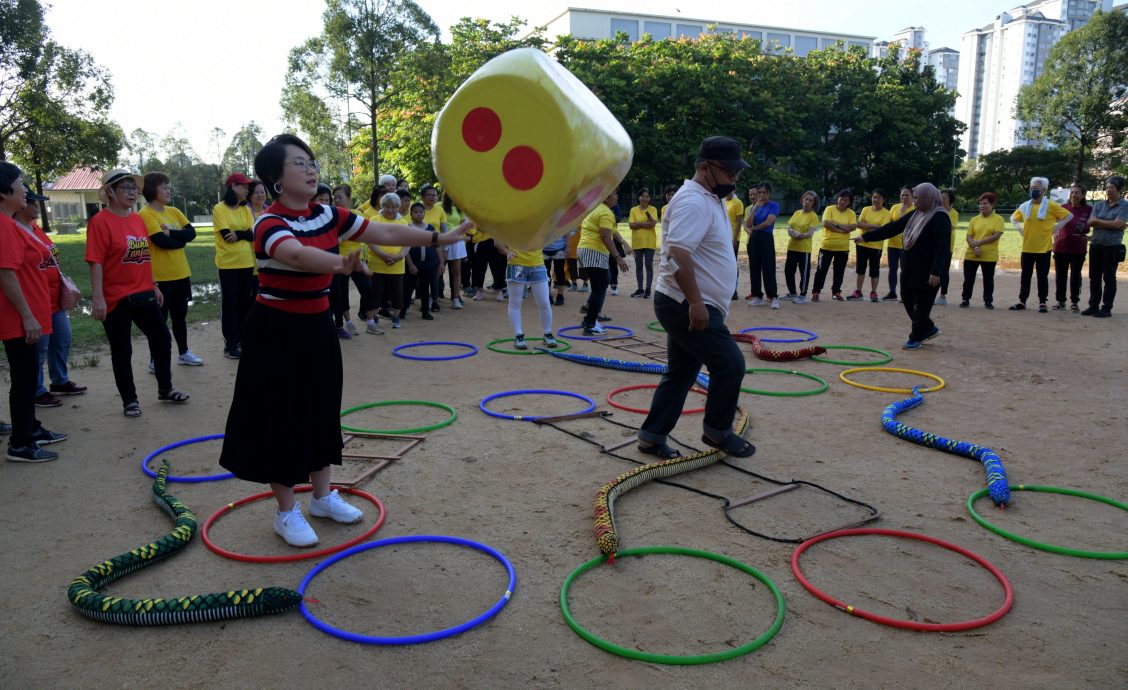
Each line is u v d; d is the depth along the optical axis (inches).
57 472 199.2
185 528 156.7
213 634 123.8
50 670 114.2
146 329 256.2
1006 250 876.0
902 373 311.4
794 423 241.6
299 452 149.8
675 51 1809.8
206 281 672.4
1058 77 2167.8
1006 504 174.2
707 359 193.0
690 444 220.7
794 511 173.3
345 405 266.7
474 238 534.9
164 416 250.4
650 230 545.6
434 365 332.5
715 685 109.7
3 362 322.3
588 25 2738.7
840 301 533.0
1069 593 136.4
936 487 188.2
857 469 200.8
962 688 109.0
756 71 1892.2
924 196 345.4
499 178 128.9
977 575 143.4
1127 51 2058.3
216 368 318.3
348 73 1403.8
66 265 808.9
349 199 406.3
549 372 318.3
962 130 2139.5
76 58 1384.1
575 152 125.6
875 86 2021.4
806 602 133.2
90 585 134.3
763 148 2010.3
